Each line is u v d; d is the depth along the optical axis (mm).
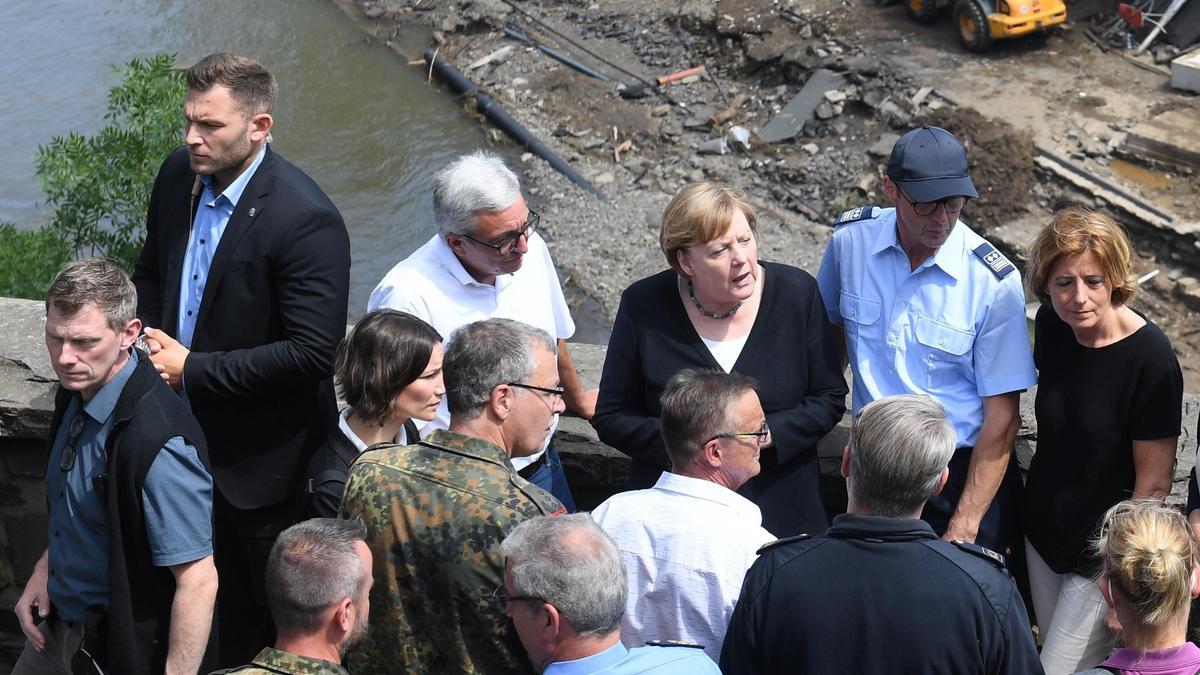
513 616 3625
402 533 3949
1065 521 4957
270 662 3611
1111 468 4859
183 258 5230
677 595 4098
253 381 4992
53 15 30406
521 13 28062
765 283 5059
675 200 4824
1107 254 4586
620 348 5160
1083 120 20547
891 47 23203
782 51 23875
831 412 5031
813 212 21281
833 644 3668
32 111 26422
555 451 5645
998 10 22000
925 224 4969
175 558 4371
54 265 13852
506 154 24297
